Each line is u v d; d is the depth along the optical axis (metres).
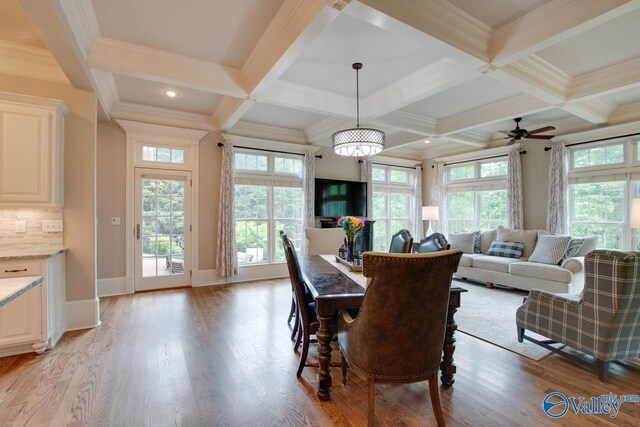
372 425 1.68
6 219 2.94
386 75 3.50
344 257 3.35
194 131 4.90
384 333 1.62
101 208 4.38
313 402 1.99
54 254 2.77
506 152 5.85
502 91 3.90
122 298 4.30
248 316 3.61
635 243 4.46
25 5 1.88
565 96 3.53
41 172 2.84
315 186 6.09
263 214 5.70
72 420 1.78
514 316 3.65
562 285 4.11
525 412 1.90
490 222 6.34
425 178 7.62
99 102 3.64
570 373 2.37
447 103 4.30
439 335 1.71
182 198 4.96
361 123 4.64
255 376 2.29
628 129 4.39
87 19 2.40
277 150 5.71
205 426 1.75
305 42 2.36
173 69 3.05
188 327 3.25
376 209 7.13
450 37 2.40
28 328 2.59
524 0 2.25
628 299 2.14
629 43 2.76
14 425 1.74
